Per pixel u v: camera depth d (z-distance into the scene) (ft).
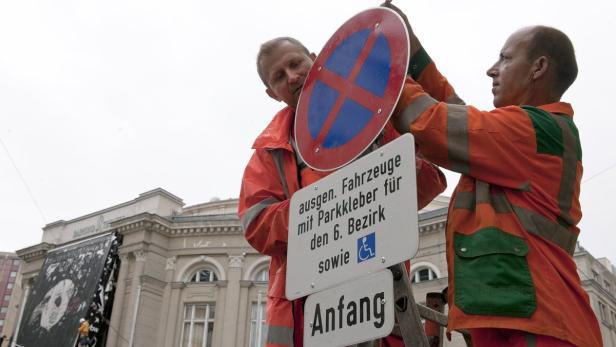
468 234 5.97
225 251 86.33
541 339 5.26
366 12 7.30
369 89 6.77
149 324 82.84
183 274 86.79
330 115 7.27
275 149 8.94
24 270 105.50
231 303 82.53
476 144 5.93
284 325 7.97
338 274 6.19
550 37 7.05
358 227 6.15
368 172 6.30
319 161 7.22
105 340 84.53
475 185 6.25
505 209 5.91
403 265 6.48
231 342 80.02
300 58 9.24
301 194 7.23
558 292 5.46
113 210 98.17
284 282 8.20
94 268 87.61
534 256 5.65
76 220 102.73
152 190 94.48
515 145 5.98
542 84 6.99
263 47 9.48
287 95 9.20
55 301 89.40
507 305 5.34
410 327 6.21
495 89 7.35
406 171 5.79
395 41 6.64
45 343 85.71
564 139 6.25
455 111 6.10
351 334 5.79
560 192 6.13
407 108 6.38
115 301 85.15
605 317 84.53
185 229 89.15
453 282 5.83
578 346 5.24
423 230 75.87
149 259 86.33
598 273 90.33
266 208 8.26
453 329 5.59
